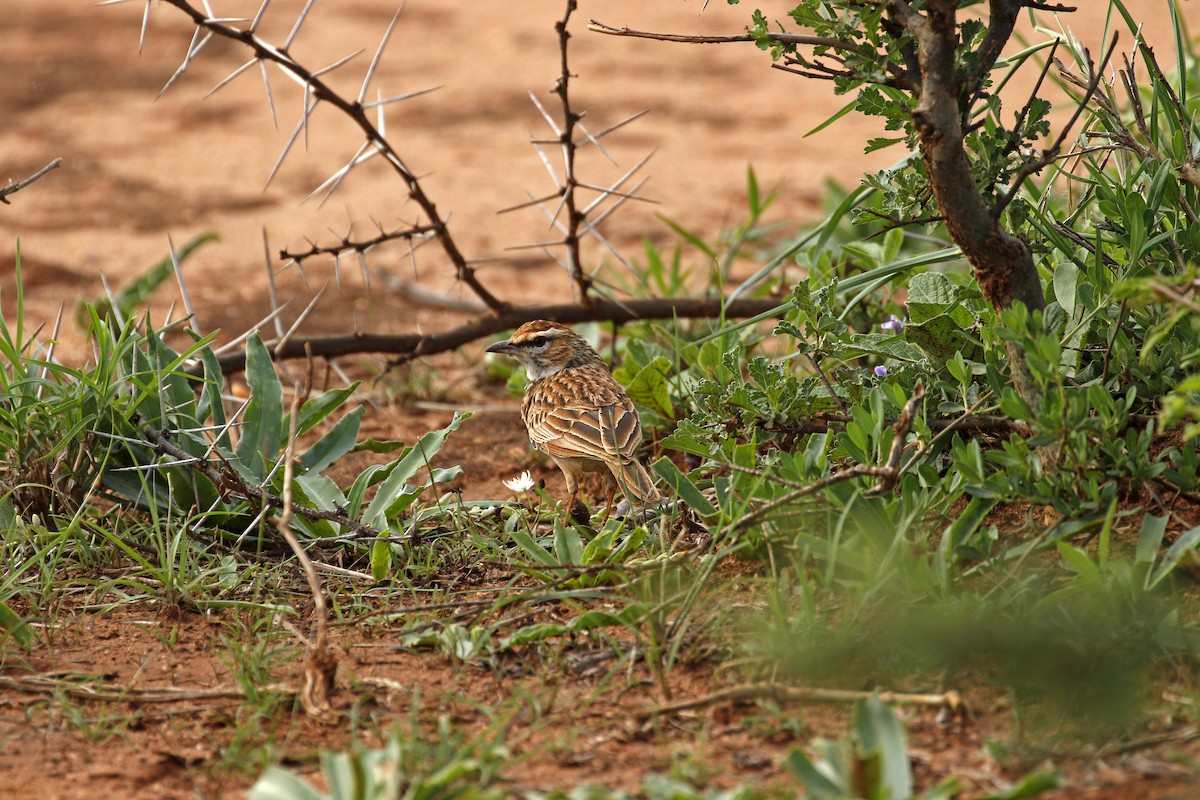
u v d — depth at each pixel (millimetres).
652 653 7996
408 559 9969
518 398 15914
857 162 25391
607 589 8992
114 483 10734
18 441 10484
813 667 7680
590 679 8031
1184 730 6895
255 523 10227
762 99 30516
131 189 25375
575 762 7055
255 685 8086
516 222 23094
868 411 10047
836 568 8750
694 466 12031
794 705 7504
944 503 9008
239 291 20438
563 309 14508
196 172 26375
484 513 10828
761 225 21859
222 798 6871
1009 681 7441
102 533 9648
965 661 7672
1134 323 9672
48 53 34500
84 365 11148
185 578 9602
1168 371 9258
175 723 7688
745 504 8586
